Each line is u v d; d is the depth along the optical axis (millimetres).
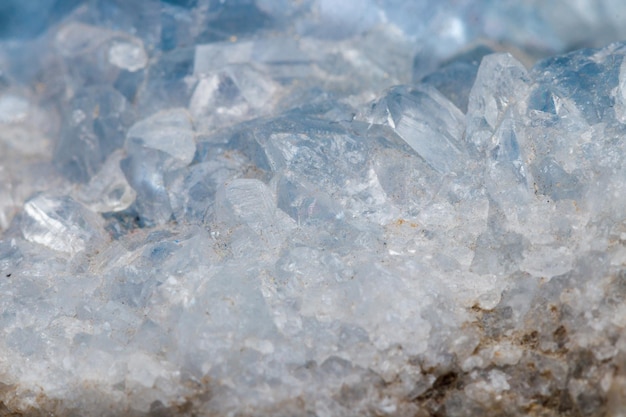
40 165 223
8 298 198
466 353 192
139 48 229
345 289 193
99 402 192
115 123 220
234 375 191
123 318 195
